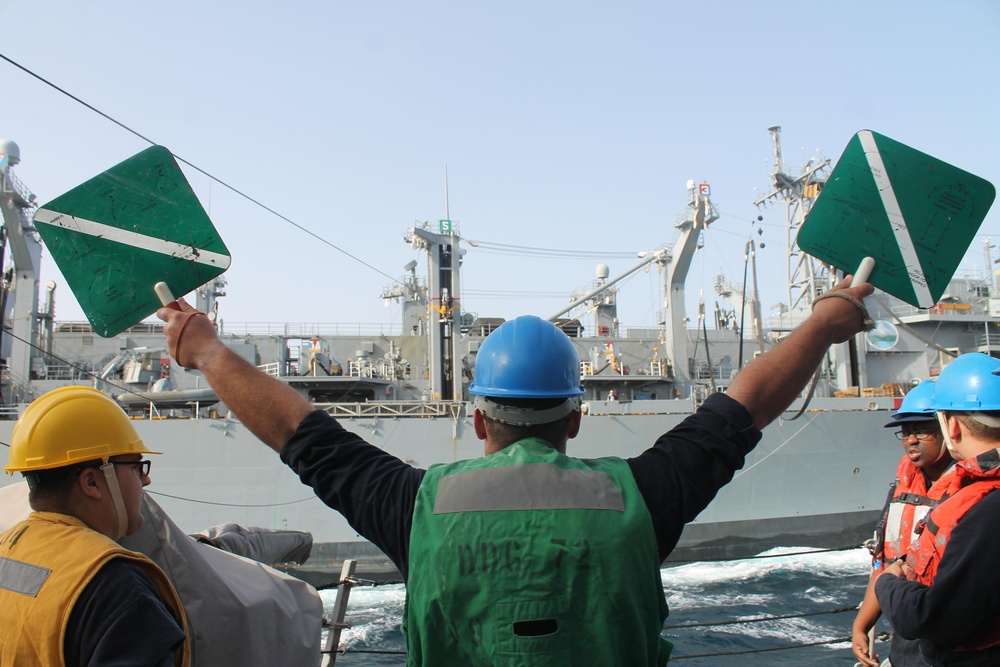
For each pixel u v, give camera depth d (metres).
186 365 2.28
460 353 24.50
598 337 32.19
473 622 1.63
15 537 2.40
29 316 23.33
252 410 2.11
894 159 2.41
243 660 2.87
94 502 2.53
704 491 1.87
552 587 1.62
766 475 22.23
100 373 24.84
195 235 2.49
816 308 2.27
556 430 2.00
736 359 32.66
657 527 1.80
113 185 2.52
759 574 20.56
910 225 2.38
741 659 14.98
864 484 23.03
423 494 1.79
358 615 17.52
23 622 2.17
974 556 2.52
